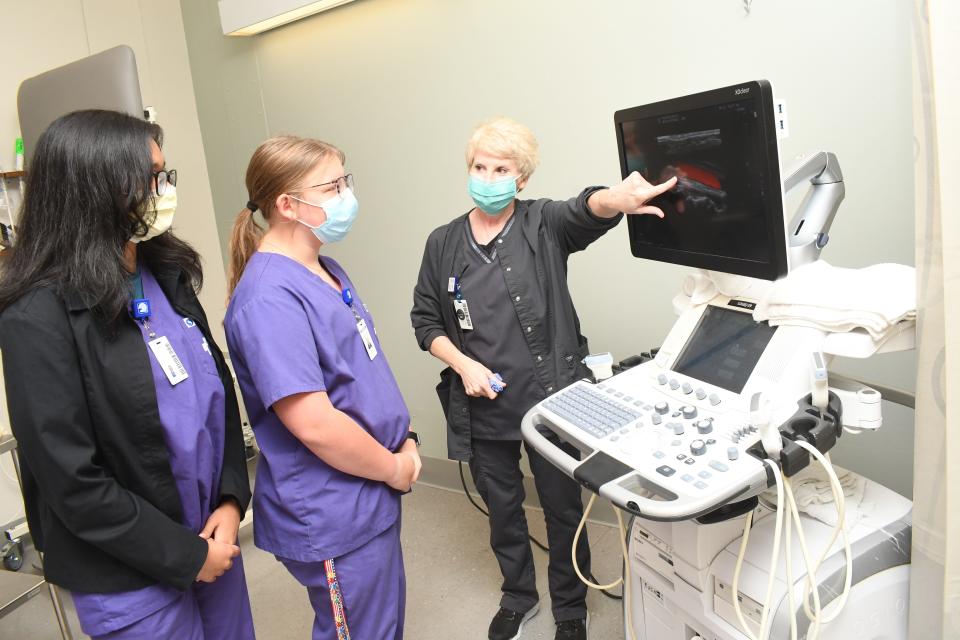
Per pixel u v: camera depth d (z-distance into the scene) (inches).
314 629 59.6
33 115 92.0
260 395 50.3
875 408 44.4
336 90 111.6
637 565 57.7
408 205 108.9
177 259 52.4
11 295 42.4
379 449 54.2
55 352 41.8
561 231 66.7
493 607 83.8
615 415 52.1
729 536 50.5
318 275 55.7
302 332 50.9
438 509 109.3
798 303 48.2
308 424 50.1
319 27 110.3
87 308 43.3
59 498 41.9
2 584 74.7
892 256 68.6
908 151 65.5
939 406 42.8
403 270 113.0
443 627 81.4
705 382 52.2
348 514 54.0
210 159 134.7
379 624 57.5
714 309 56.4
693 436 47.1
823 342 46.1
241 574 57.6
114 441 44.5
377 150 109.9
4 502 109.0
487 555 94.8
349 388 54.1
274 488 54.9
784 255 44.4
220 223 137.7
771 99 41.0
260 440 55.0
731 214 47.4
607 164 86.1
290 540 54.7
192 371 49.8
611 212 60.3
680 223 53.4
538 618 80.0
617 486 43.8
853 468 76.9
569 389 58.6
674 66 77.9
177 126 130.9
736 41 73.1
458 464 111.7
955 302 40.6
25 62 110.4
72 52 116.0
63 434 41.9
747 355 50.8
